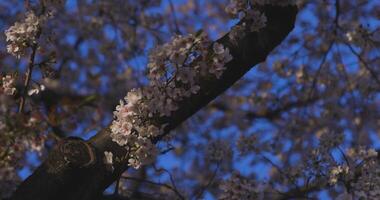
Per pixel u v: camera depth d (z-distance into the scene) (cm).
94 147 480
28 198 464
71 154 472
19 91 566
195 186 1023
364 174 564
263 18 496
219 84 490
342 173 575
